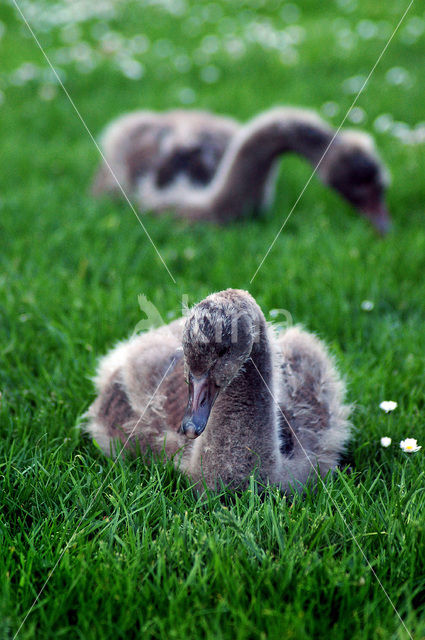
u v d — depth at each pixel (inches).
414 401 220.2
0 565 152.7
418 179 418.3
